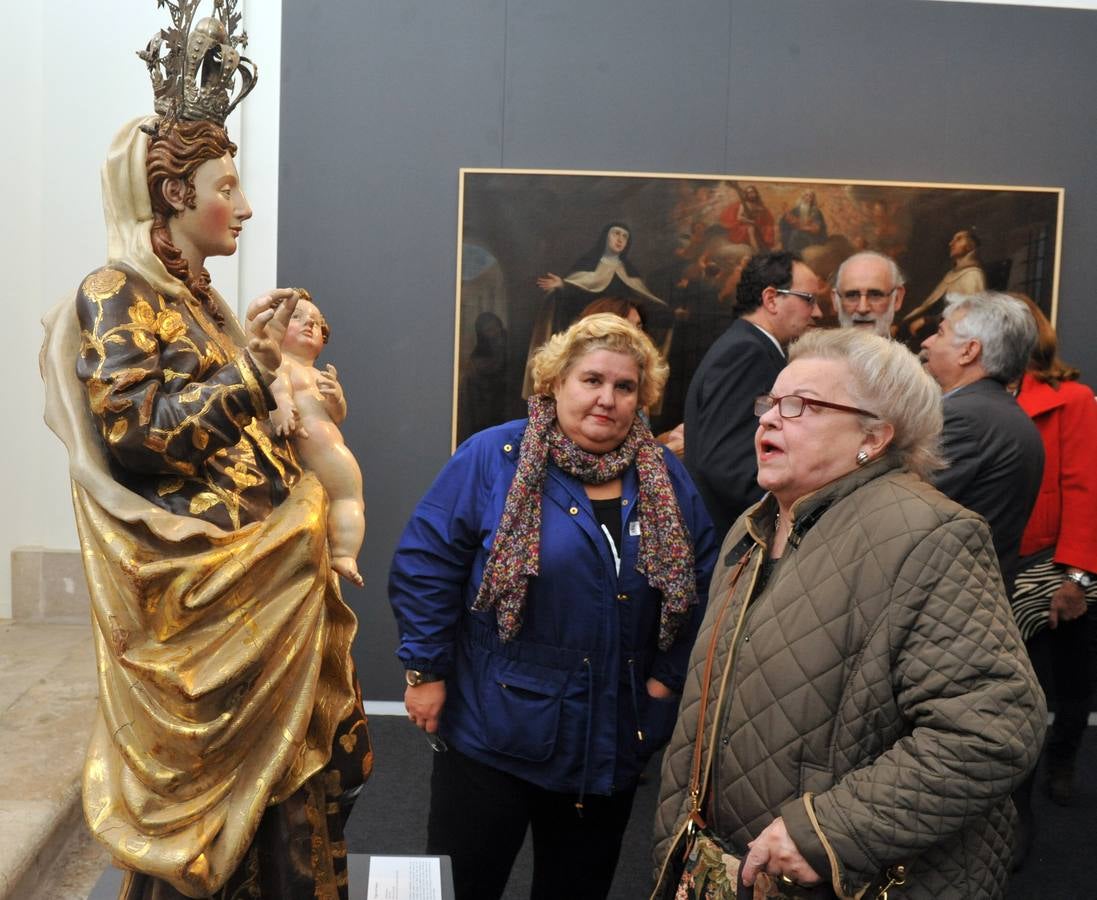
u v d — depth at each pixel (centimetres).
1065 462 429
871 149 525
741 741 186
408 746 484
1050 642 448
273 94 510
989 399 324
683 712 207
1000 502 318
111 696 176
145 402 169
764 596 191
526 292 520
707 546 267
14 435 532
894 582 175
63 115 514
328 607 196
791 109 521
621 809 266
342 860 204
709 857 187
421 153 514
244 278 518
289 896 190
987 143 529
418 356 522
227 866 176
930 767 165
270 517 182
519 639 256
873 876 171
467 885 263
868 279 521
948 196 525
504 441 265
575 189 516
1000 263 530
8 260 524
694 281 523
